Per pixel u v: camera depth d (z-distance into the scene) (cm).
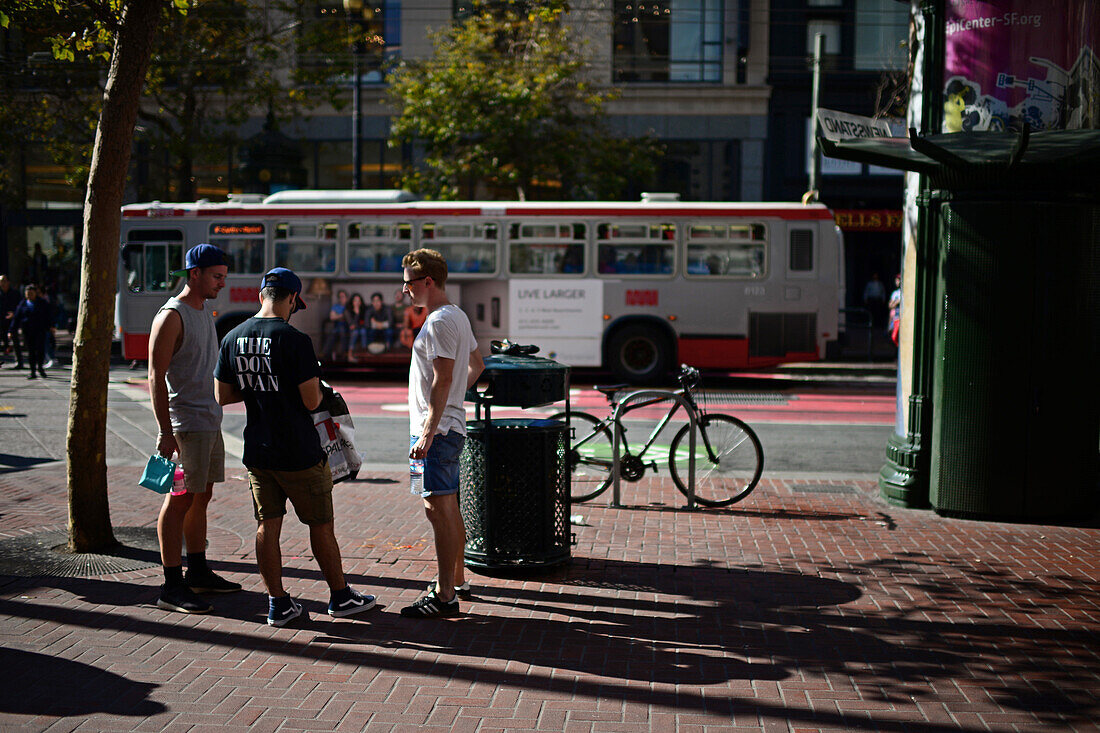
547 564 631
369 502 844
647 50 2844
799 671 477
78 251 2988
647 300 1805
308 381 513
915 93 841
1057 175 761
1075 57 777
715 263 1795
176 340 552
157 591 590
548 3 1264
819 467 1059
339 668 473
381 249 1844
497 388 623
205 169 2920
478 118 2266
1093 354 786
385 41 2816
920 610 571
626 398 838
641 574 639
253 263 1869
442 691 448
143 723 410
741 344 1795
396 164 2931
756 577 635
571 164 2350
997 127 788
